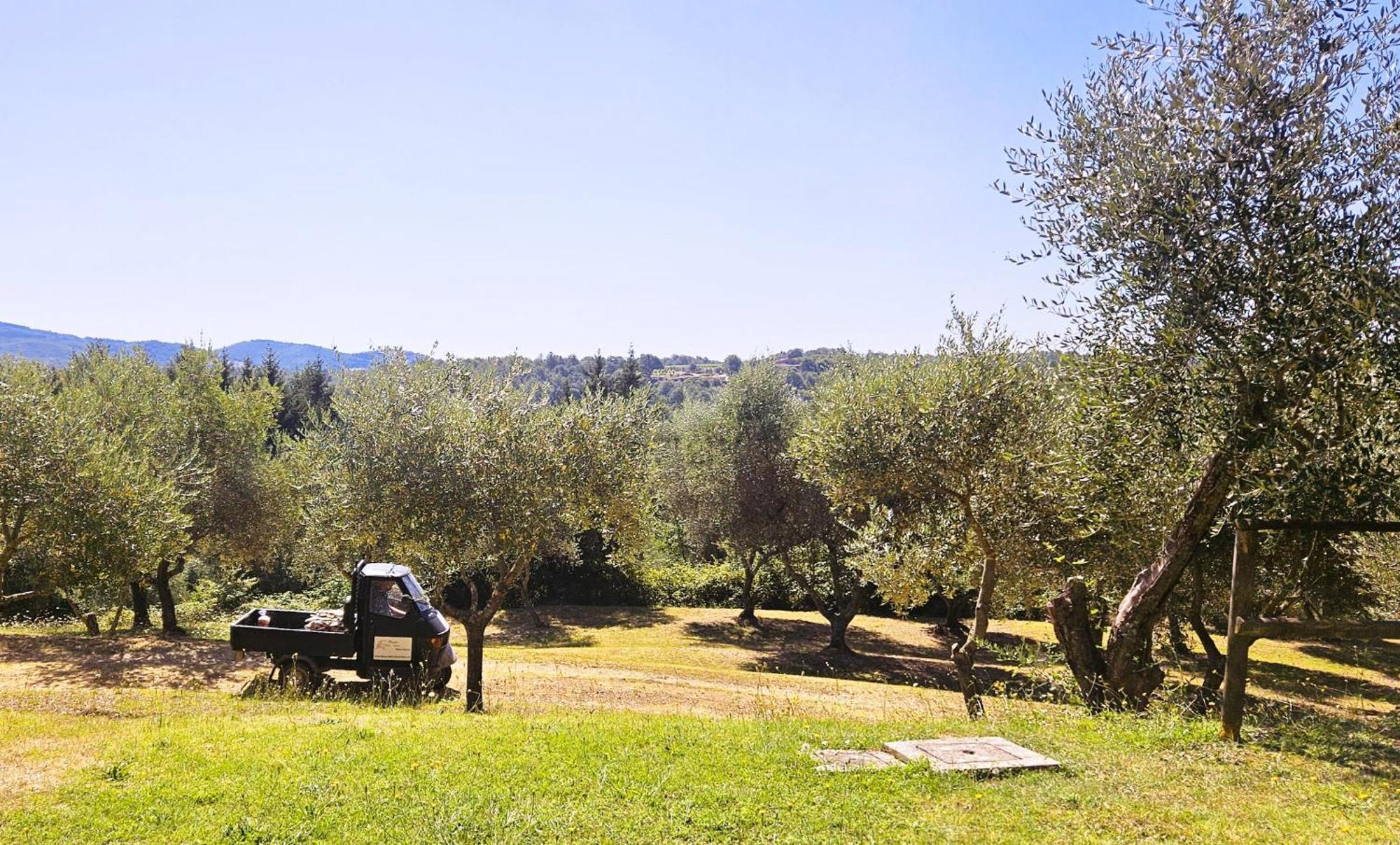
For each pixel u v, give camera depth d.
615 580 40.81
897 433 13.95
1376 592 18.75
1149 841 5.36
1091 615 13.70
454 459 15.28
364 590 15.48
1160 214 8.55
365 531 15.71
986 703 14.50
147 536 19.44
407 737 8.64
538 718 10.88
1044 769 6.95
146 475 20.52
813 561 32.47
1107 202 9.03
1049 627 34.97
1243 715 8.65
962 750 7.49
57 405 19.64
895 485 14.29
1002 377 13.40
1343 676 23.59
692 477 33.91
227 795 6.54
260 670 17.83
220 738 8.53
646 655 27.97
